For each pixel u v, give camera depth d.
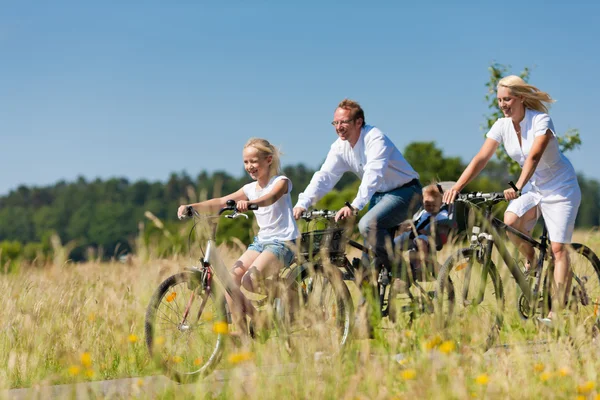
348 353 9.25
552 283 11.03
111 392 8.60
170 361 9.51
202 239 10.20
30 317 10.74
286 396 7.87
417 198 11.30
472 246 10.66
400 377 8.27
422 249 11.09
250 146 10.66
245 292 12.05
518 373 8.23
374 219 10.99
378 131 11.43
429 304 10.46
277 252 10.34
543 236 11.45
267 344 9.55
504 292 10.93
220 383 8.68
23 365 9.98
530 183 11.63
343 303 10.31
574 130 30.89
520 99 11.10
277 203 10.58
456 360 8.44
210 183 190.75
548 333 9.75
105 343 10.94
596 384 8.18
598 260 12.19
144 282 12.80
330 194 79.50
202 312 9.96
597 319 11.06
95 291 13.26
